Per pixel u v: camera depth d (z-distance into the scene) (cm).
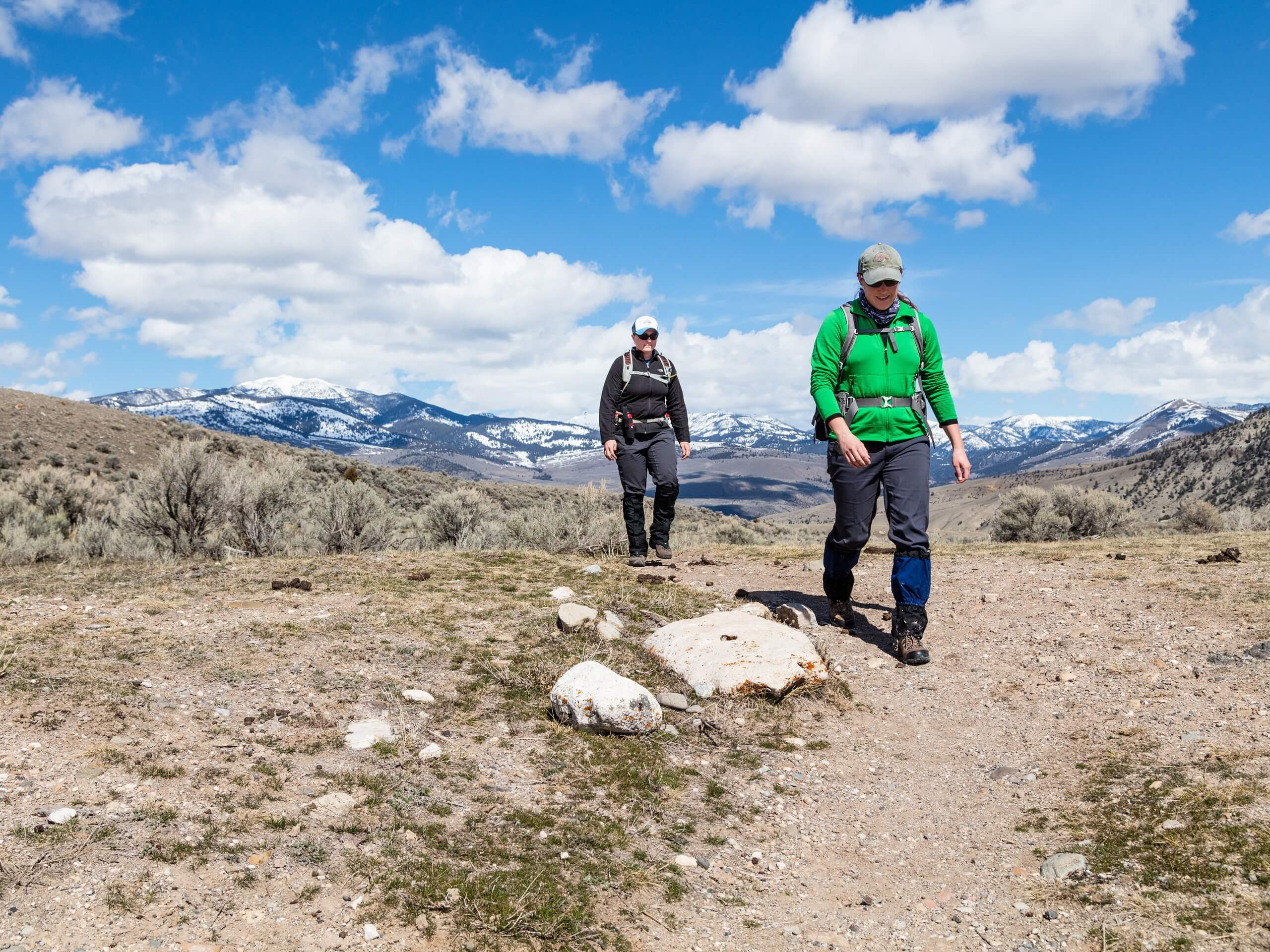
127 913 245
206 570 740
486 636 575
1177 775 377
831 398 577
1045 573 823
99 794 305
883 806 407
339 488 1262
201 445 1138
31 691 385
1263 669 492
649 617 657
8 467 3738
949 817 392
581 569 812
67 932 234
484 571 780
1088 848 333
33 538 1191
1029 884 316
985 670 580
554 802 370
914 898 319
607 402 873
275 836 299
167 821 295
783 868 343
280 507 1204
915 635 595
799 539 2036
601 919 284
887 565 899
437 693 472
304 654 500
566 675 473
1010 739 473
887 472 592
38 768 317
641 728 452
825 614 695
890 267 550
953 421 588
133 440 4697
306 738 388
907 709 530
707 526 2112
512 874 300
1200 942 257
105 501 1831
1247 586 688
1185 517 2119
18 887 248
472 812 346
